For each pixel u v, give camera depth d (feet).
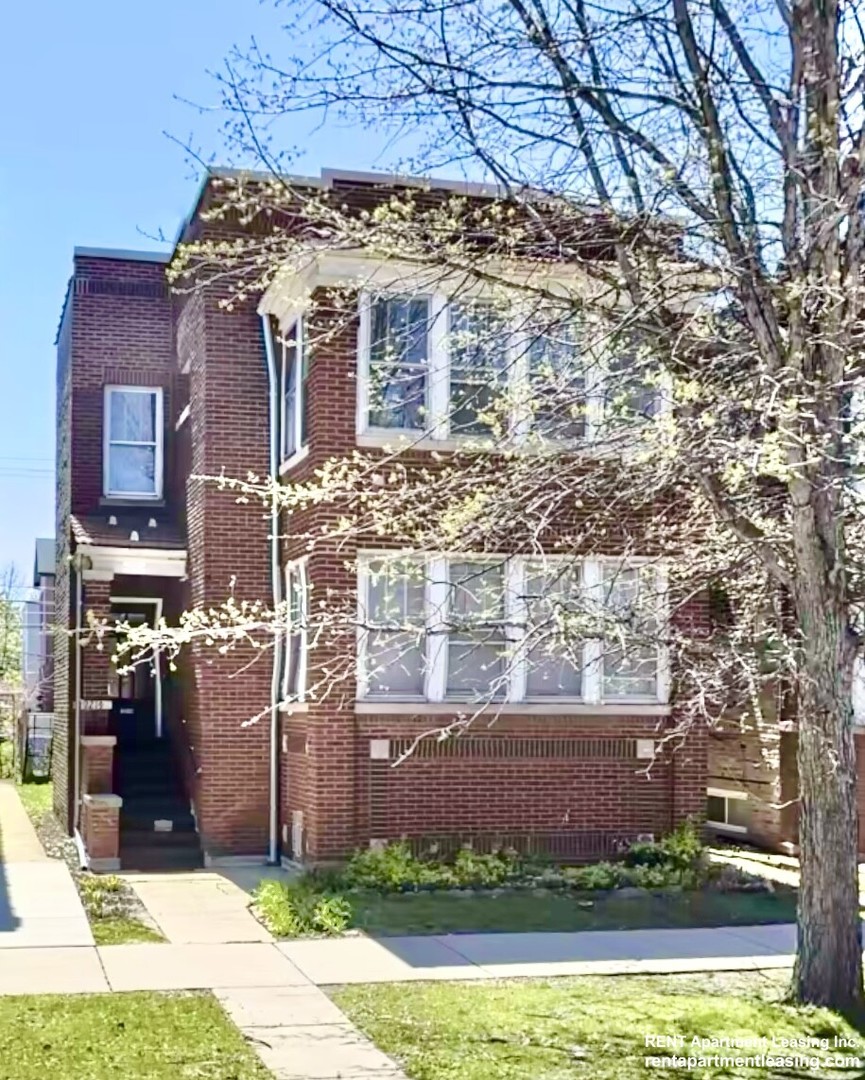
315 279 51.01
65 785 67.62
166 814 61.16
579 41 30.96
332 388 52.37
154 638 35.45
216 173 43.47
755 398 30.37
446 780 53.16
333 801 51.78
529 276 34.58
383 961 37.88
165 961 37.45
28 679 138.51
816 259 30.17
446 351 43.62
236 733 58.23
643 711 55.42
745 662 38.47
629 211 32.73
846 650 31.86
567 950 39.65
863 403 33.53
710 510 37.40
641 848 53.78
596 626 34.27
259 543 59.00
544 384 37.27
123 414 69.31
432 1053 28.48
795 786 60.18
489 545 35.47
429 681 53.06
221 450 59.31
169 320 69.97
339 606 48.60
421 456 51.96
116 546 61.52
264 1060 27.78
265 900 45.55
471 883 50.01
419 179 40.04
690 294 35.58
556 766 54.49
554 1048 28.94
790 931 42.91
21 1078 26.11
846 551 33.47
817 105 30.45
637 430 32.09
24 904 46.14
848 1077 27.30
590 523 38.83
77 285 68.90
